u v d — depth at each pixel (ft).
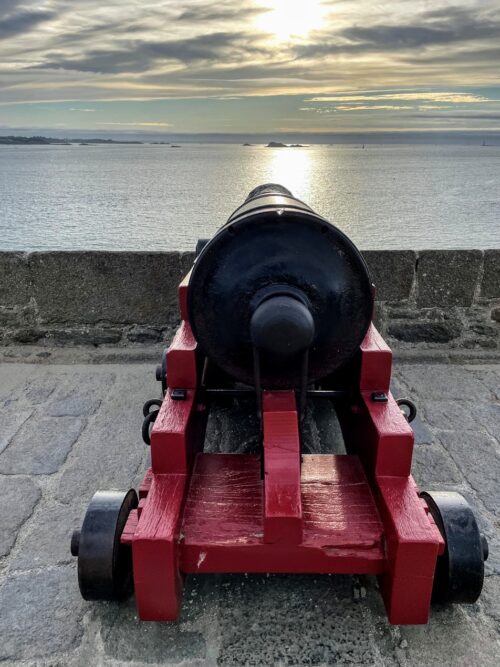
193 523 6.49
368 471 7.25
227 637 6.30
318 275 6.47
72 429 10.81
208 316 6.64
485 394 12.34
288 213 6.31
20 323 14.61
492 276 14.29
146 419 7.69
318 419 11.08
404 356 14.32
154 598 6.15
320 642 6.23
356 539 6.30
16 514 8.38
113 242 130.72
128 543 6.31
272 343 5.88
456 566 6.14
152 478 6.88
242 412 11.32
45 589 7.00
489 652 6.13
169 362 7.68
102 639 6.30
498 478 9.26
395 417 7.08
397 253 14.19
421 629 6.39
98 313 14.55
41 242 129.80
